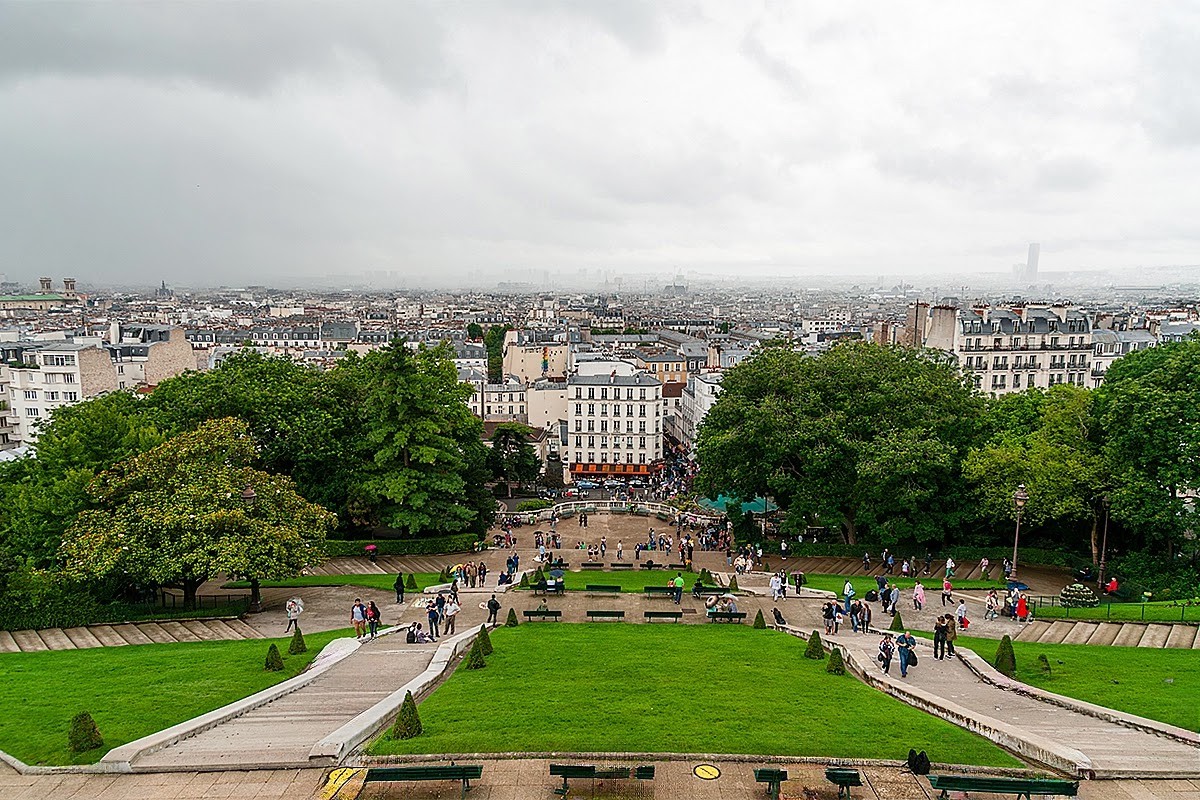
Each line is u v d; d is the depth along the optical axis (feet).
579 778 80.12
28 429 455.22
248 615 184.55
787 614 177.06
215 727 98.43
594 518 334.24
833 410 254.88
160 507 178.40
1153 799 78.59
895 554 258.98
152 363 521.24
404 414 264.11
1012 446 234.99
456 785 79.20
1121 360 275.59
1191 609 171.12
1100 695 114.42
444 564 253.44
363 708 105.19
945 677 125.18
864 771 82.53
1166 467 207.51
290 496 200.34
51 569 183.93
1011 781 73.87
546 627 161.38
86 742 91.20
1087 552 250.57
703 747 86.94
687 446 580.71
